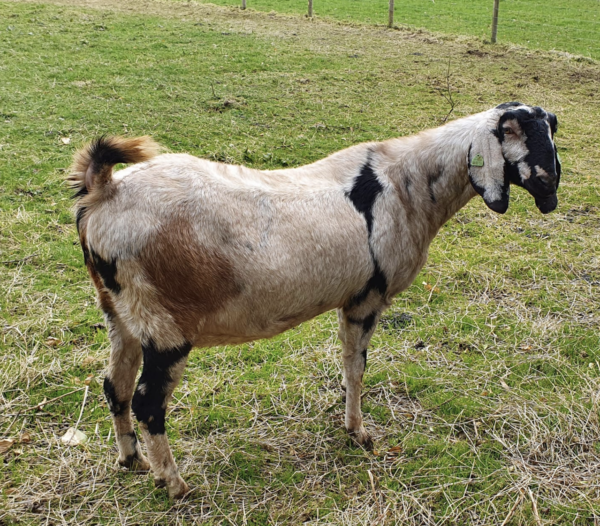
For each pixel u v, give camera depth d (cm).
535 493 347
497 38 1633
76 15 1509
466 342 478
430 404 415
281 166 768
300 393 420
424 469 362
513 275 572
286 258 309
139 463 349
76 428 375
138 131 834
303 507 335
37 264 533
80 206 301
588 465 367
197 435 381
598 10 2142
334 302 341
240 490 345
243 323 318
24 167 700
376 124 938
